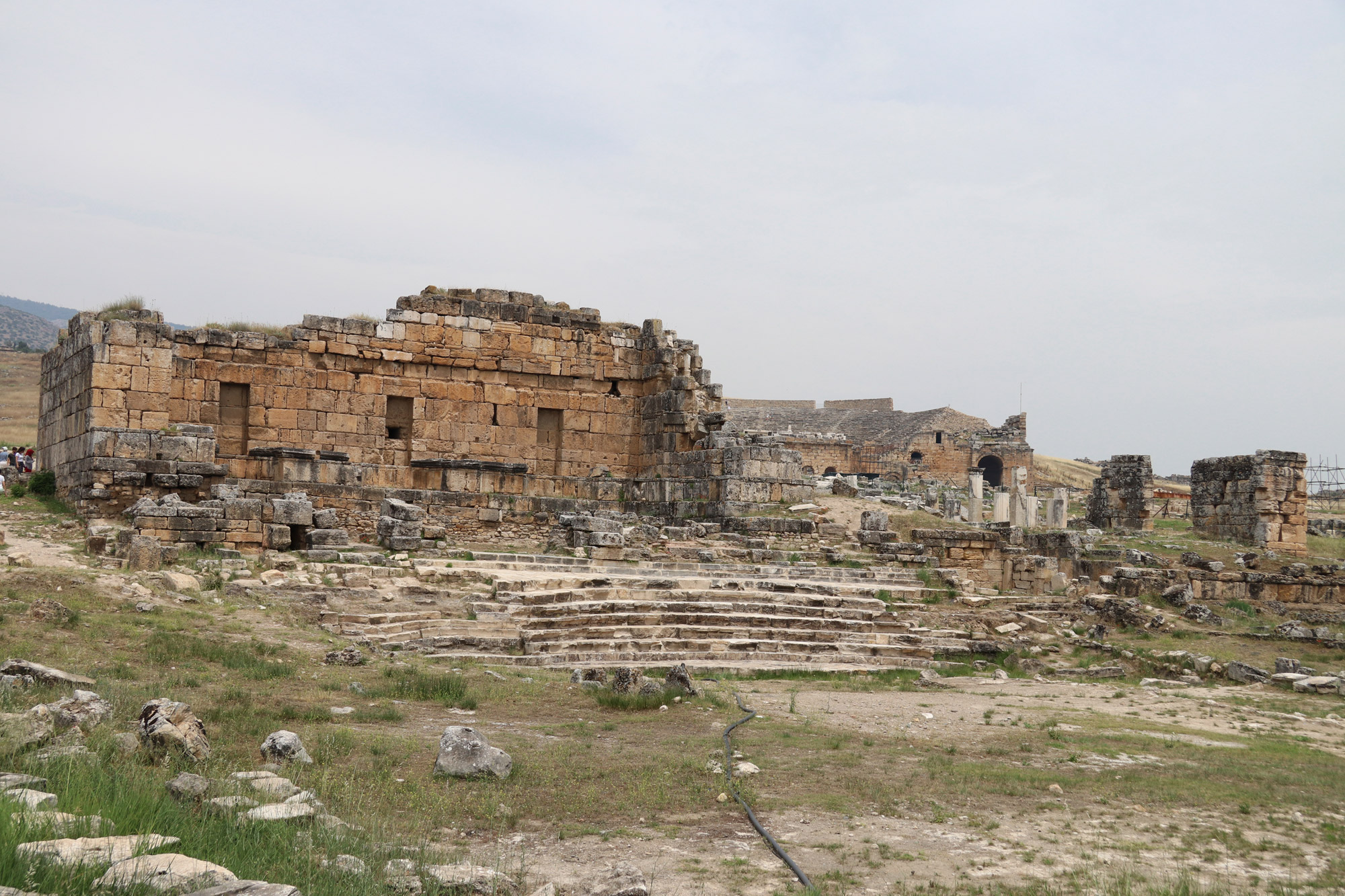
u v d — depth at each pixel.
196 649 16.02
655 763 12.66
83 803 8.01
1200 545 42.53
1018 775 13.02
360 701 14.88
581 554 30.00
